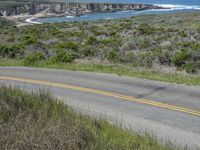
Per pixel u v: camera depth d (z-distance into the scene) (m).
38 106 8.98
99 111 12.21
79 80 17.59
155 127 10.56
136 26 54.69
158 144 8.16
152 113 12.02
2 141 6.50
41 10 164.62
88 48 24.86
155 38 34.00
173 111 12.20
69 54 23.16
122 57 22.23
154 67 20.00
